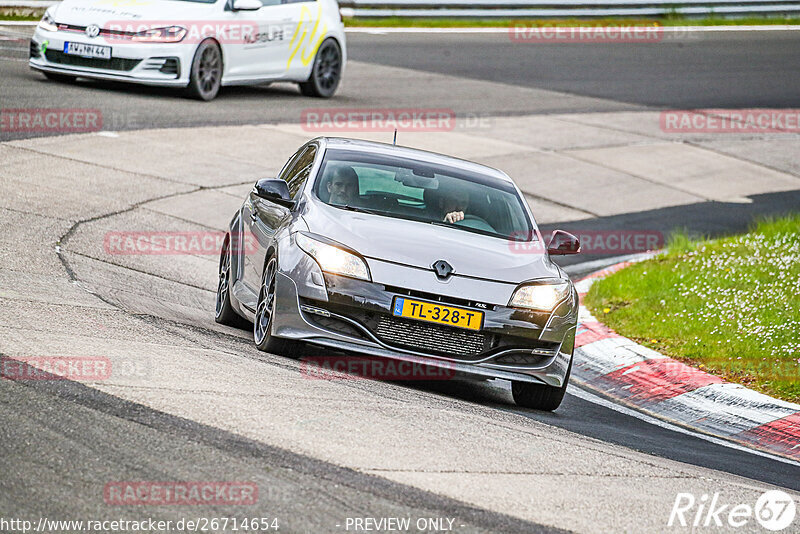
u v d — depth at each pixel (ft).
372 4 343.26
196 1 214.48
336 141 103.14
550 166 210.59
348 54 293.84
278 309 84.74
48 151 162.40
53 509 49.88
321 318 83.61
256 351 88.12
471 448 67.51
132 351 78.02
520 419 81.61
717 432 93.40
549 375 86.79
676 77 317.42
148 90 217.15
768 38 400.06
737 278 138.82
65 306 89.97
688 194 208.13
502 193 100.22
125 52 200.13
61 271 106.32
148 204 148.97
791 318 120.67
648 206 196.13
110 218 138.00
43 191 142.51
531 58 321.52
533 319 85.40
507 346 85.30
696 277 140.15
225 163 175.42
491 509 56.65
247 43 218.38
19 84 200.13
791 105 295.89
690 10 407.03
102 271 111.86
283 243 87.15
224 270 106.42
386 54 301.02
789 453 88.43
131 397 66.18
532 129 236.43
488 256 87.81
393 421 70.54
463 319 83.61
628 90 293.43
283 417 66.80
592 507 59.67
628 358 110.83
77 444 57.72
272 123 205.05
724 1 416.05
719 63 345.10
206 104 212.43
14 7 283.79
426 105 242.78
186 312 103.65
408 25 349.41
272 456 59.52
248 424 64.28
